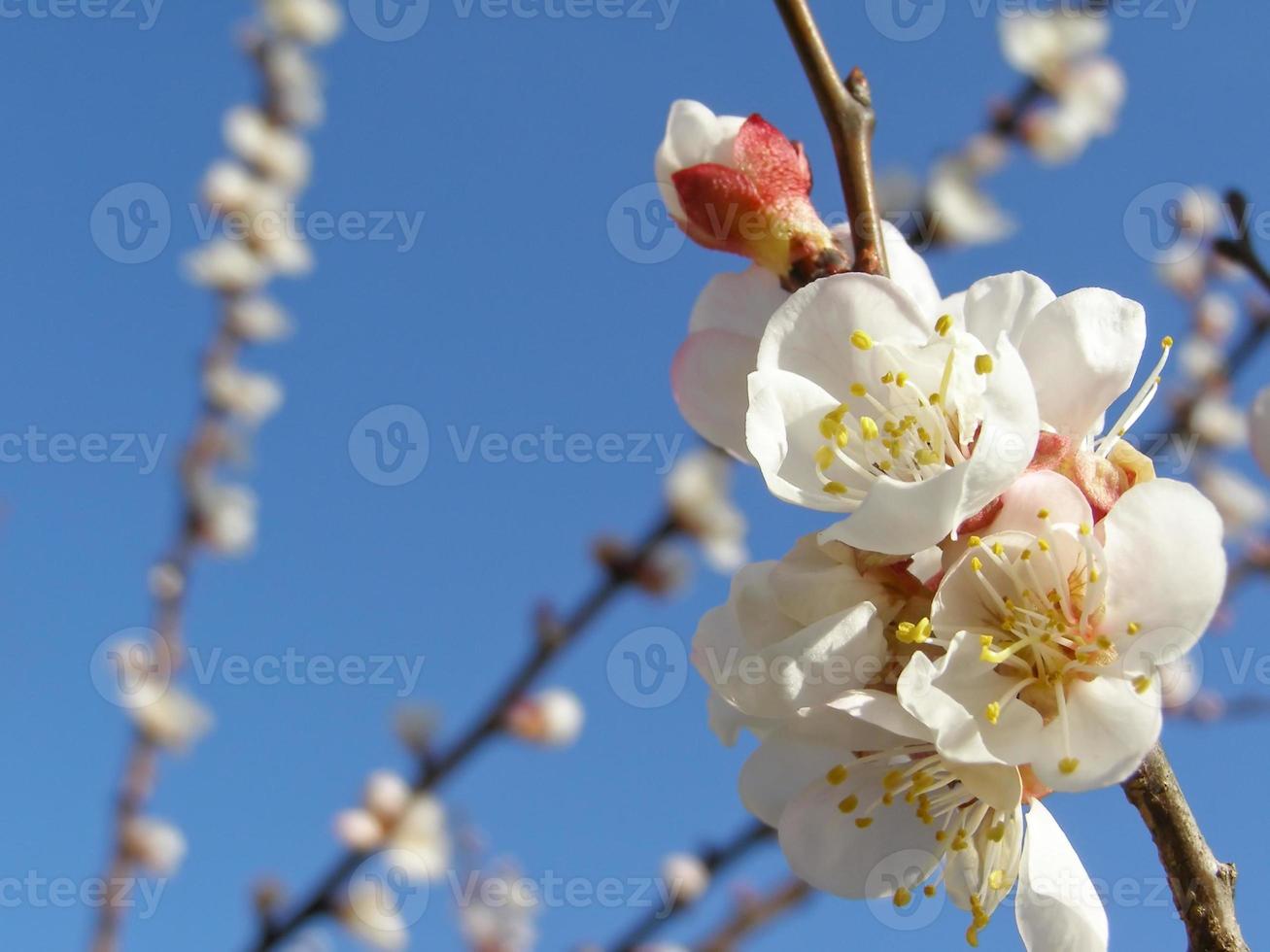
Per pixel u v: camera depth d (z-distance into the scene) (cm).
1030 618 29
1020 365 29
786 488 30
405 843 49
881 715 29
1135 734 29
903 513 29
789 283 32
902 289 30
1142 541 29
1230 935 29
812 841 30
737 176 32
